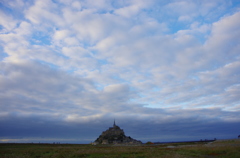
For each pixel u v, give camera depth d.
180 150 47.31
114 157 33.38
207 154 37.94
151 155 35.03
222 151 39.22
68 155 36.72
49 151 47.03
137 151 44.09
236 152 35.09
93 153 39.81
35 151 46.59
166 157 30.58
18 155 36.09
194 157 32.47
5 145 83.06
